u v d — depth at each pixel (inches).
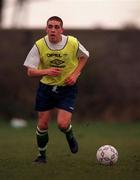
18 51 2502.5
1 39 2503.7
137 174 1003.3
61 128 1090.7
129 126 2240.4
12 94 2496.3
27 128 2142.0
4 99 2492.6
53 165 1104.2
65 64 1084.5
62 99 1093.1
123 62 2482.8
